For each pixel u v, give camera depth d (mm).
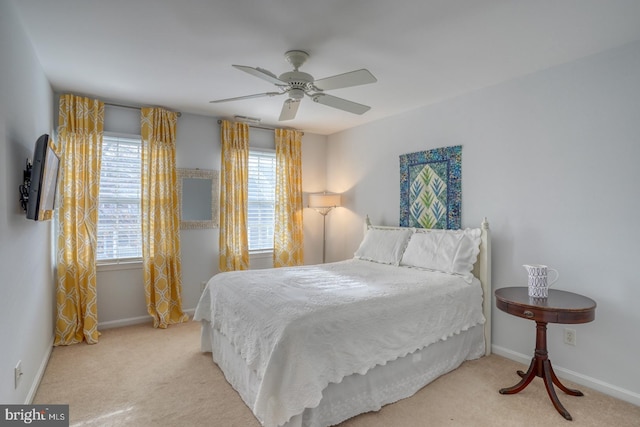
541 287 2410
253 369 2131
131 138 3836
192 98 3615
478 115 3309
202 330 3139
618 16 2033
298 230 4949
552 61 2680
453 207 3516
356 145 4789
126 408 2271
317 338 1993
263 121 4539
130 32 2256
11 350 1872
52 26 2178
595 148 2553
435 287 2764
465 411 2271
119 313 3814
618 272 2441
